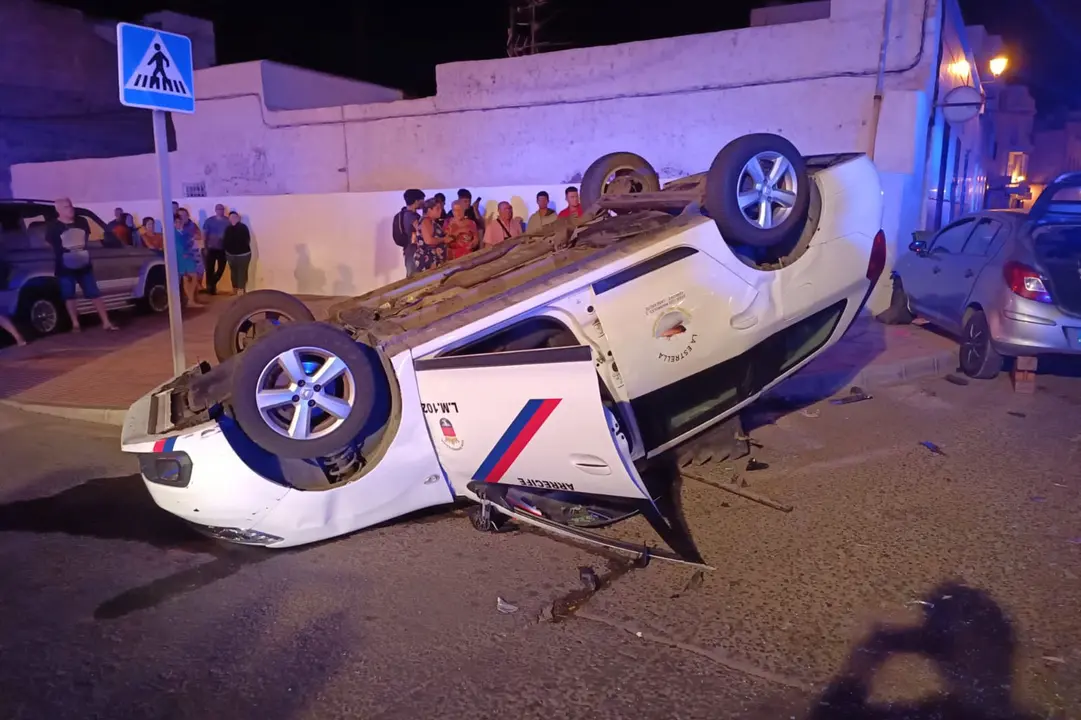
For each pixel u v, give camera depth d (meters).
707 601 3.99
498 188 12.66
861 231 5.67
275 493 4.46
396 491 4.68
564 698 3.29
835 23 11.21
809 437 6.34
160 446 4.48
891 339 9.19
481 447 4.46
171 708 3.36
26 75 20.45
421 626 3.89
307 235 14.61
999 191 34.44
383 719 3.21
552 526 4.58
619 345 4.71
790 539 4.61
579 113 13.40
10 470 6.45
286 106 16.91
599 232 5.26
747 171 4.98
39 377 9.05
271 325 5.89
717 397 5.26
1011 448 5.93
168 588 4.43
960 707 3.13
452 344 4.55
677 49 12.41
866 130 11.27
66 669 3.67
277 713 3.30
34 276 11.12
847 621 3.75
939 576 4.12
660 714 3.16
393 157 15.22
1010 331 7.26
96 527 5.30
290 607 4.14
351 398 4.48
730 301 5.03
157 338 11.04
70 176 19.22
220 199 15.38
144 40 6.72
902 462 5.73
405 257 11.44
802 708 3.16
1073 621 3.68
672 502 5.19
